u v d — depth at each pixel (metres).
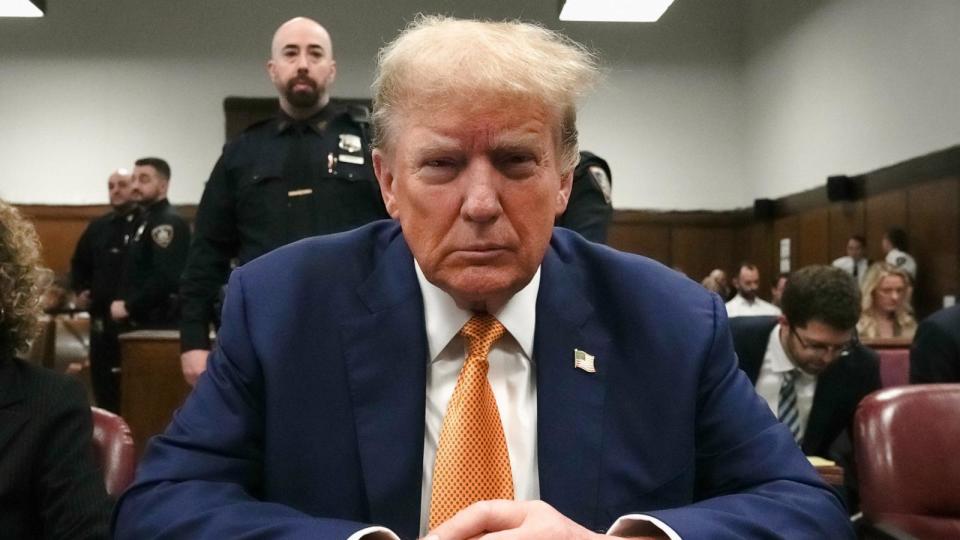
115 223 5.10
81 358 5.14
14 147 9.09
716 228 9.80
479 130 0.85
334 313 0.99
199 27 9.19
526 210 0.88
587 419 0.97
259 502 0.91
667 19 9.71
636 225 9.71
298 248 1.05
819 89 8.11
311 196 2.54
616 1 5.11
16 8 5.18
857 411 1.70
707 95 9.80
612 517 0.94
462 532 0.82
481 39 0.87
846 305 2.20
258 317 0.99
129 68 9.16
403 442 0.94
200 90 9.19
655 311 1.03
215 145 9.20
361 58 9.22
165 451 0.96
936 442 1.64
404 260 1.02
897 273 4.96
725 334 1.05
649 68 9.72
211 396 0.98
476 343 0.97
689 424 0.99
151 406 3.63
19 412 1.35
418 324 0.98
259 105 9.16
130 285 4.62
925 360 2.59
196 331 2.63
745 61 9.75
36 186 9.09
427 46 0.88
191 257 2.67
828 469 1.72
